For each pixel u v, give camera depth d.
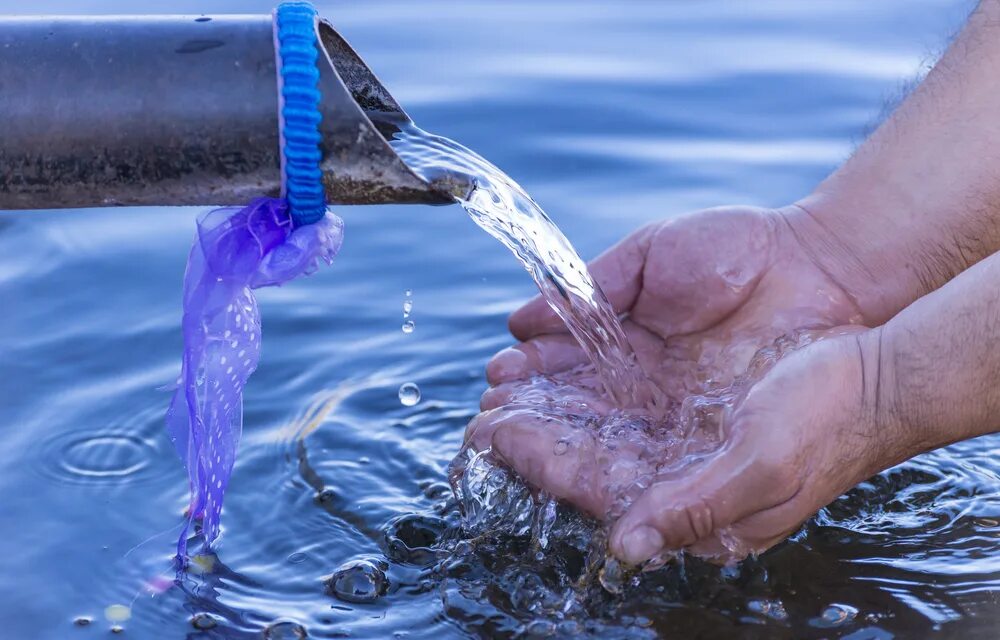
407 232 2.73
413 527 1.81
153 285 2.45
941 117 2.04
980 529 1.79
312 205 1.37
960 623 1.57
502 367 2.03
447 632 1.57
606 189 2.81
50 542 1.73
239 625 1.57
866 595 1.63
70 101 1.32
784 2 4.00
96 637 1.54
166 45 1.33
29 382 2.12
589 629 1.58
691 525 1.57
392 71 3.39
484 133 3.06
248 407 2.12
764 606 1.62
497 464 1.80
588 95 3.29
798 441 1.55
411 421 2.11
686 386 2.00
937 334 1.59
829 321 1.99
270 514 1.83
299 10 1.34
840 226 2.06
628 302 2.12
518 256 1.71
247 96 1.32
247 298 1.59
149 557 1.71
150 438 1.99
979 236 2.00
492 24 3.80
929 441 1.66
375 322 2.40
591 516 1.72
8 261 2.52
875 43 3.60
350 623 1.59
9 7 3.49
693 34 3.74
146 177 1.36
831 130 3.08
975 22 2.09
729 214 2.07
